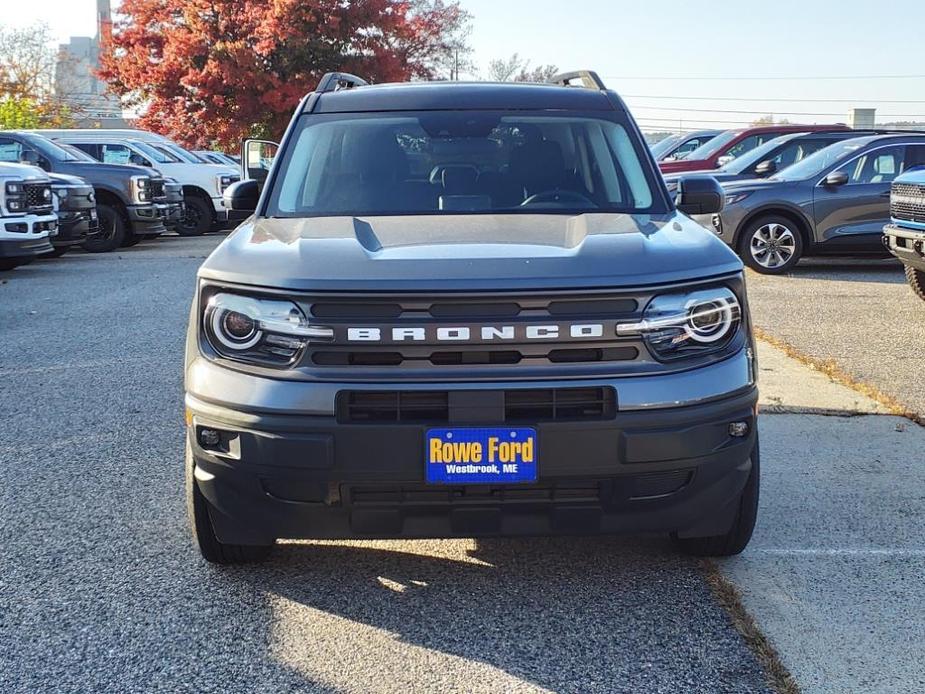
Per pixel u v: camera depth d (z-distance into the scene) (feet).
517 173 13.99
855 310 30.53
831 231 39.65
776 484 15.15
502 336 9.95
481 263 10.39
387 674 9.78
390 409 10.04
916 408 19.10
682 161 56.80
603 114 15.12
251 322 10.31
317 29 98.43
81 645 10.41
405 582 11.91
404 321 9.98
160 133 104.01
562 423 9.96
